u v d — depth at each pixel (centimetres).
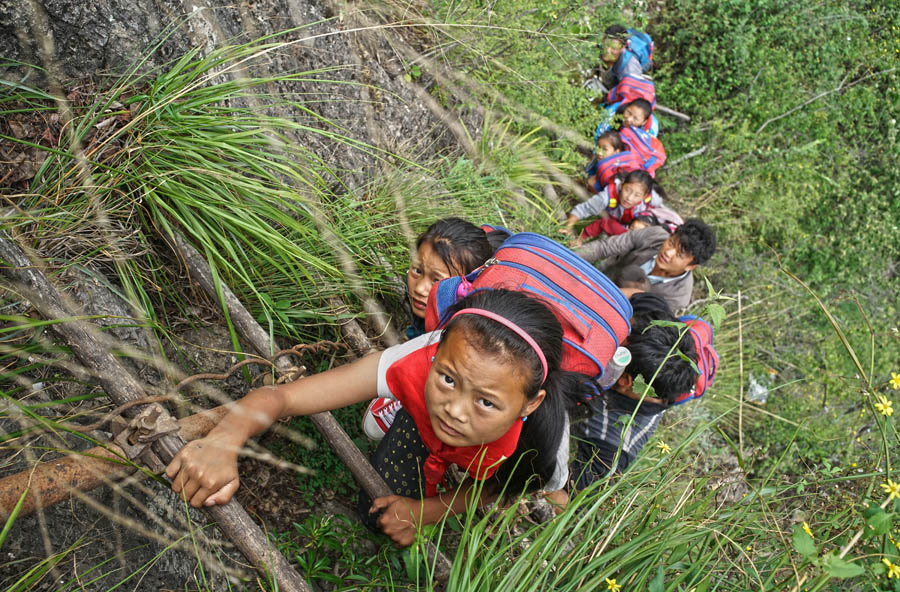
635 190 445
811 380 516
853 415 501
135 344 214
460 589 158
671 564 165
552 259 192
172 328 235
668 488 193
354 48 352
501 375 141
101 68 235
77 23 223
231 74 263
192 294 241
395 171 329
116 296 216
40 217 195
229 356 243
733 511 180
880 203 662
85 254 211
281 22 304
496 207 365
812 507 191
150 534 168
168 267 237
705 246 378
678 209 594
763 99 665
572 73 559
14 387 182
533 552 160
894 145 675
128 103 231
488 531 174
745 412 460
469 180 365
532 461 181
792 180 632
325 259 263
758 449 246
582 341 181
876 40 748
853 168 680
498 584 160
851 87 719
